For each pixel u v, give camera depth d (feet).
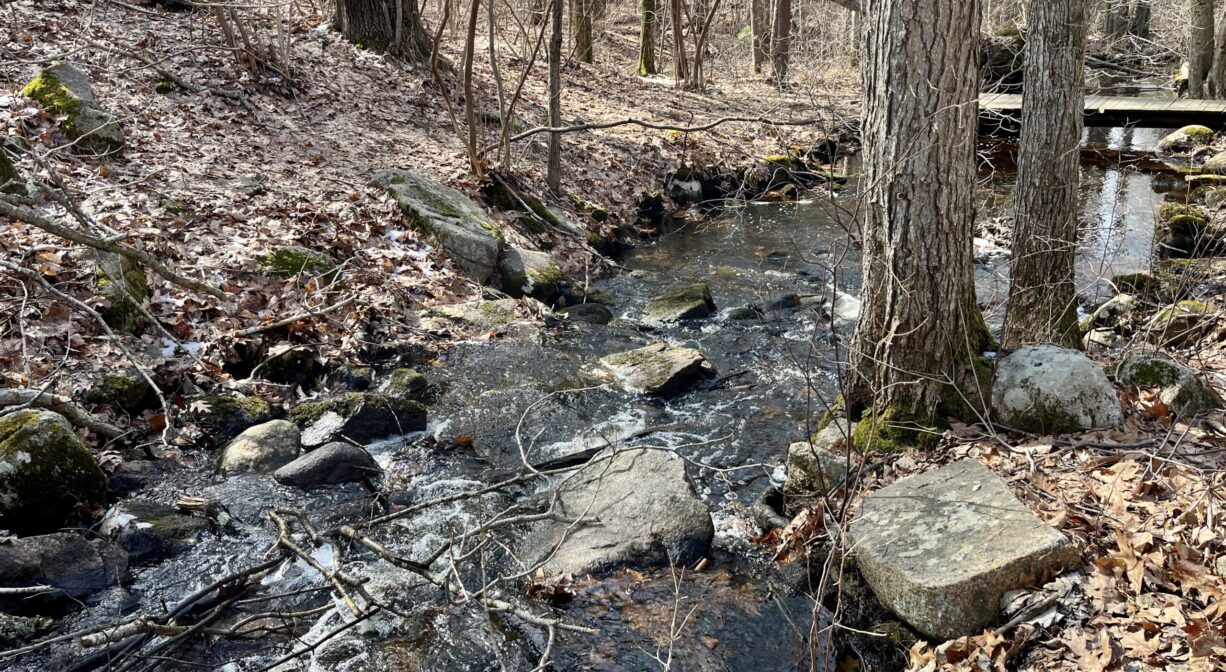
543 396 24.04
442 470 20.17
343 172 34.81
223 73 39.45
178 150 32.22
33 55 34.78
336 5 50.62
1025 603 13.25
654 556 16.49
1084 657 12.10
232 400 21.48
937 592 13.44
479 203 36.22
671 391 24.54
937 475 16.21
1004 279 30.14
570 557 16.56
